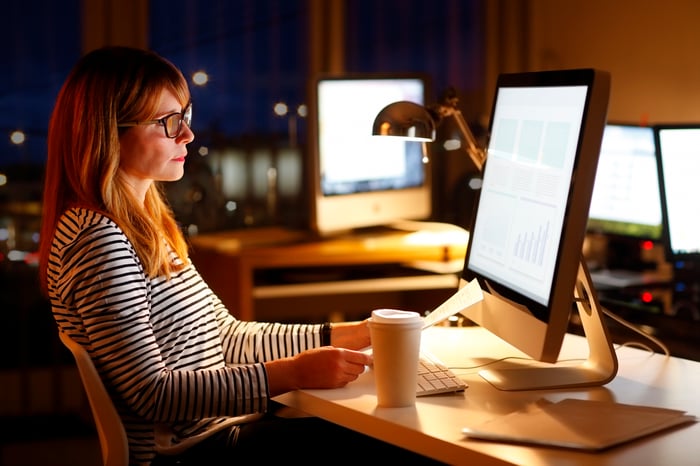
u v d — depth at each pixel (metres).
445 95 2.08
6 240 3.80
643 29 3.44
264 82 4.05
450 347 1.88
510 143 1.74
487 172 1.86
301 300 3.70
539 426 1.29
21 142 3.69
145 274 1.68
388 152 3.38
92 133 1.67
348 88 3.28
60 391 3.92
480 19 4.20
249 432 1.77
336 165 3.27
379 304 3.75
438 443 1.27
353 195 3.31
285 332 1.96
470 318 1.85
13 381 3.88
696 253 2.50
